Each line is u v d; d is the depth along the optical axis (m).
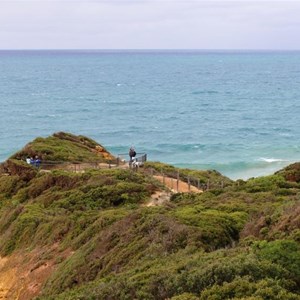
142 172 35.28
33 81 199.88
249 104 130.88
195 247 15.66
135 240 17.92
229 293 10.91
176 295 11.53
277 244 13.15
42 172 35.50
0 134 86.69
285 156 68.94
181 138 83.31
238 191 25.91
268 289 10.73
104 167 37.72
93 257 18.50
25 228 25.80
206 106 126.81
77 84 189.00
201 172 39.94
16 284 21.06
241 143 78.00
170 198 27.11
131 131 90.44
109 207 26.94
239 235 17.50
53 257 21.64
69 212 26.72
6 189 34.41
